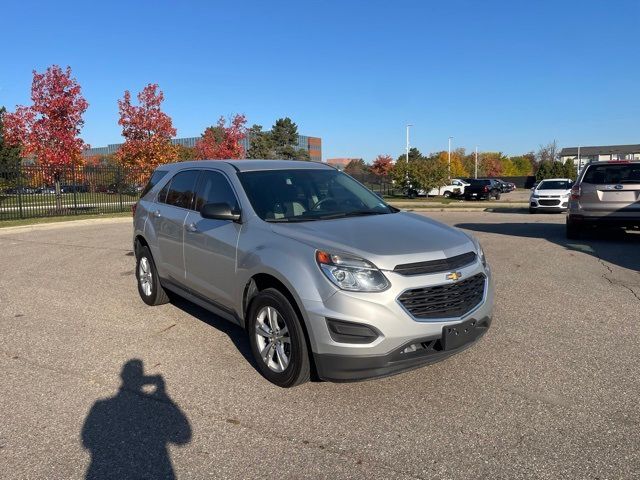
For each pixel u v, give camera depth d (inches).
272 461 121.8
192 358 184.7
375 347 137.3
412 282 140.9
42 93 844.0
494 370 169.3
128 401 153.1
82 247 460.4
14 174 792.3
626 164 419.2
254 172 198.7
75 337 209.8
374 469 118.0
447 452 124.0
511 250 398.9
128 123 1062.4
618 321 217.8
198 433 134.6
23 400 154.9
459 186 1822.1
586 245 419.2
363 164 3331.7
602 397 150.2
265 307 161.2
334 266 142.7
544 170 2709.2
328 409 145.6
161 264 231.9
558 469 116.8
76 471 119.6
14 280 319.0
